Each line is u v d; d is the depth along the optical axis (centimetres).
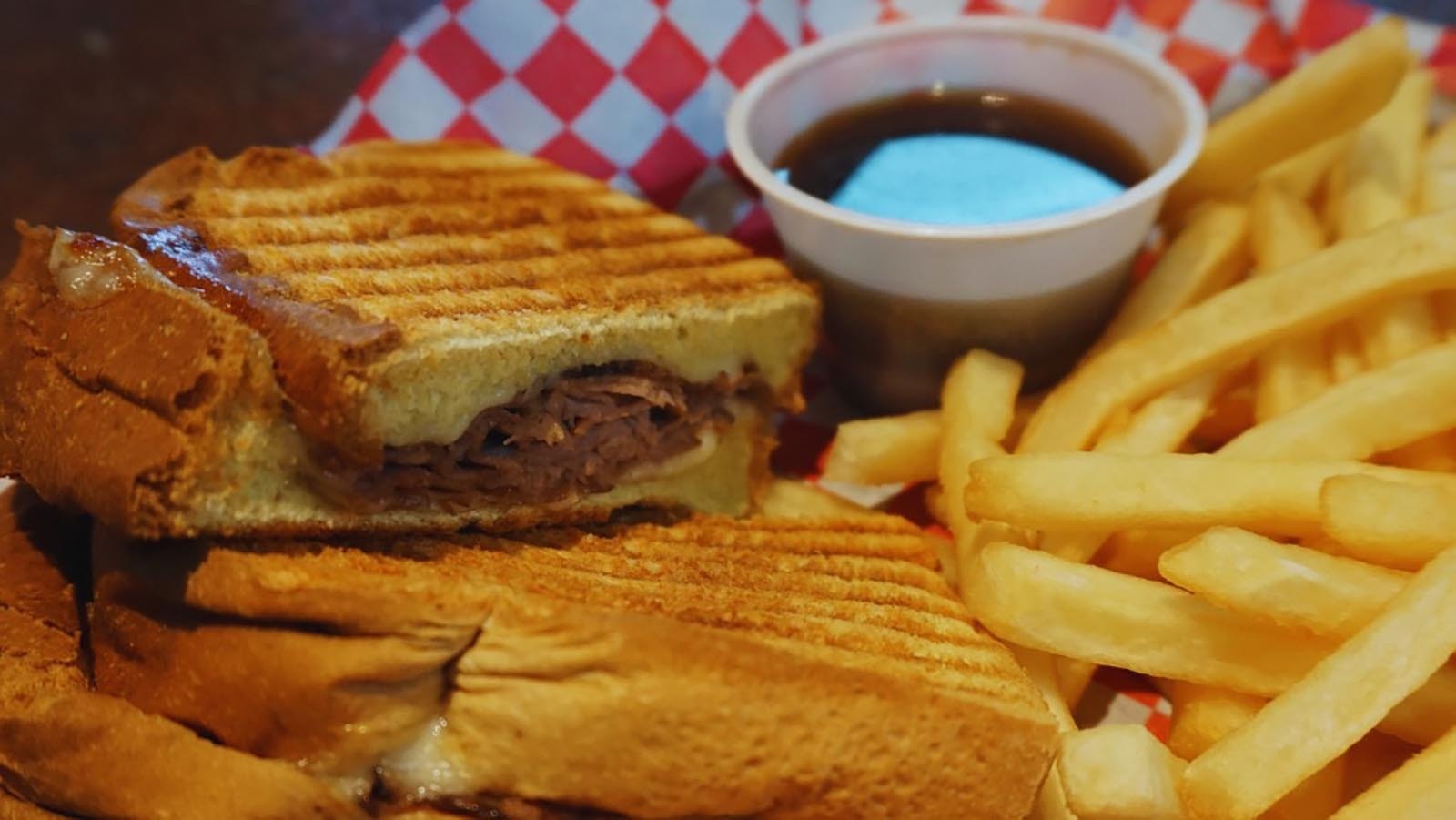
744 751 16
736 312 21
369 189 22
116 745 16
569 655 16
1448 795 16
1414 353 20
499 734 16
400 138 27
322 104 38
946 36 26
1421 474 19
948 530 23
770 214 25
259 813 16
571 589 17
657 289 21
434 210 22
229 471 17
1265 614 17
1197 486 19
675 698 16
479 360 18
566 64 27
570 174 25
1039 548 20
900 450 22
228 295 18
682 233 23
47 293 18
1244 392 22
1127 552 20
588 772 16
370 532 18
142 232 20
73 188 34
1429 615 17
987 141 25
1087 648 18
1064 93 25
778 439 25
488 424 19
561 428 19
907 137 25
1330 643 18
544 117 27
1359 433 19
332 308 18
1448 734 17
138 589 17
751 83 25
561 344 19
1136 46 27
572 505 20
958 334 24
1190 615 18
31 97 39
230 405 17
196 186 21
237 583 17
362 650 16
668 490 21
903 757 16
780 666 16
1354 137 24
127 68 40
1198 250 23
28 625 18
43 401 18
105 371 17
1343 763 18
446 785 16
